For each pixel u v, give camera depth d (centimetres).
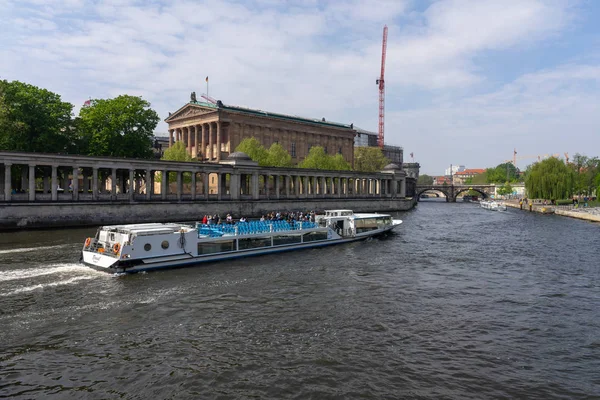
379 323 2097
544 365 1664
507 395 1432
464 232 6066
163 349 1750
